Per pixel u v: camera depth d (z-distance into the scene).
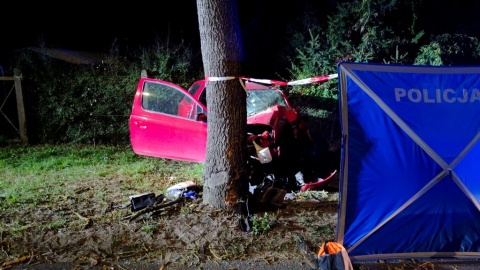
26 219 4.68
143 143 7.22
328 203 5.27
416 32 11.05
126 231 4.34
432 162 3.66
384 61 10.35
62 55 12.24
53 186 6.17
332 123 9.95
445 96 3.64
